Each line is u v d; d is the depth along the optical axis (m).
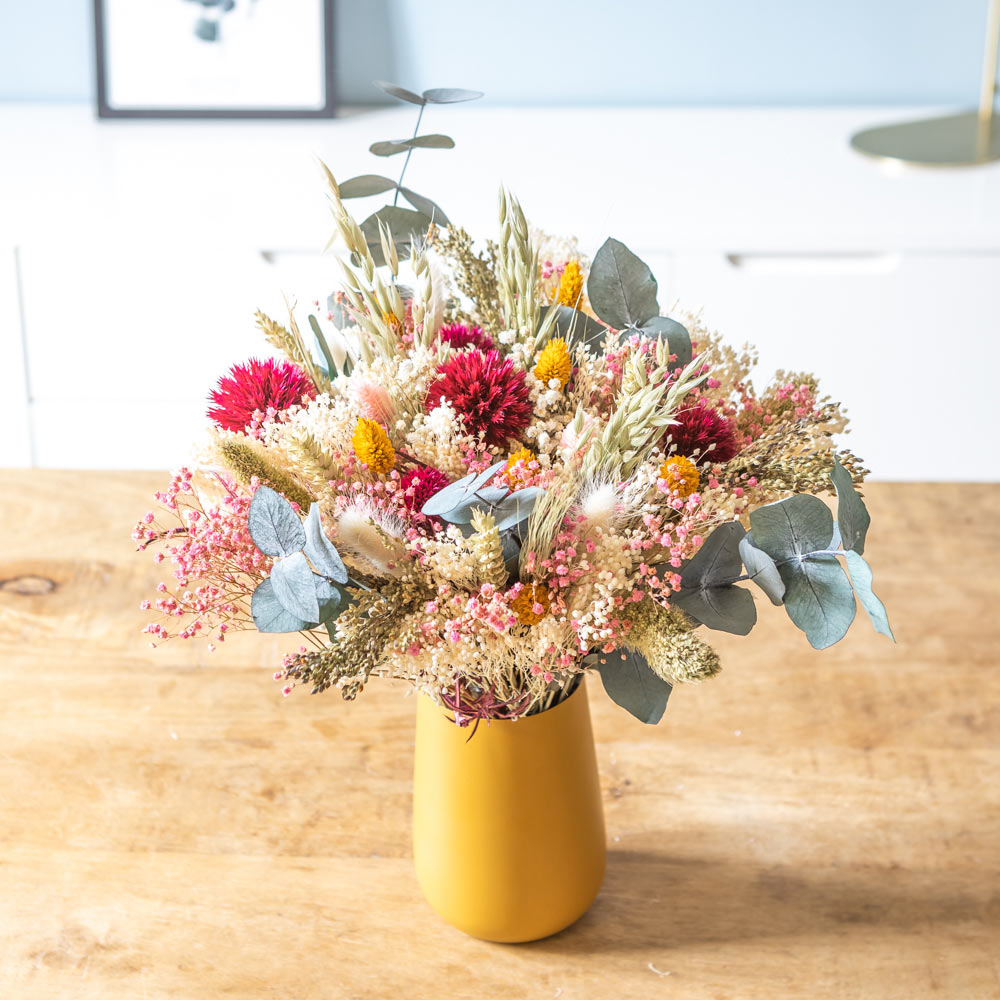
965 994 0.71
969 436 2.04
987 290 1.93
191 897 0.79
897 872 0.80
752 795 0.87
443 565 0.57
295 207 1.96
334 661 0.56
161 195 1.99
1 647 1.03
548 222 1.90
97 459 2.10
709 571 0.63
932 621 1.03
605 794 0.87
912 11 2.26
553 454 0.63
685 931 0.76
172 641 1.04
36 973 0.74
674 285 1.95
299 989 0.73
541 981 0.73
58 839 0.84
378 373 0.63
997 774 0.88
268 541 0.57
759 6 2.27
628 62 2.32
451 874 0.73
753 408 0.68
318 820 0.85
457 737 0.69
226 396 0.64
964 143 2.08
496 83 2.33
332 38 2.23
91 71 2.34
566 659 0.60
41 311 1.98
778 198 1.96
